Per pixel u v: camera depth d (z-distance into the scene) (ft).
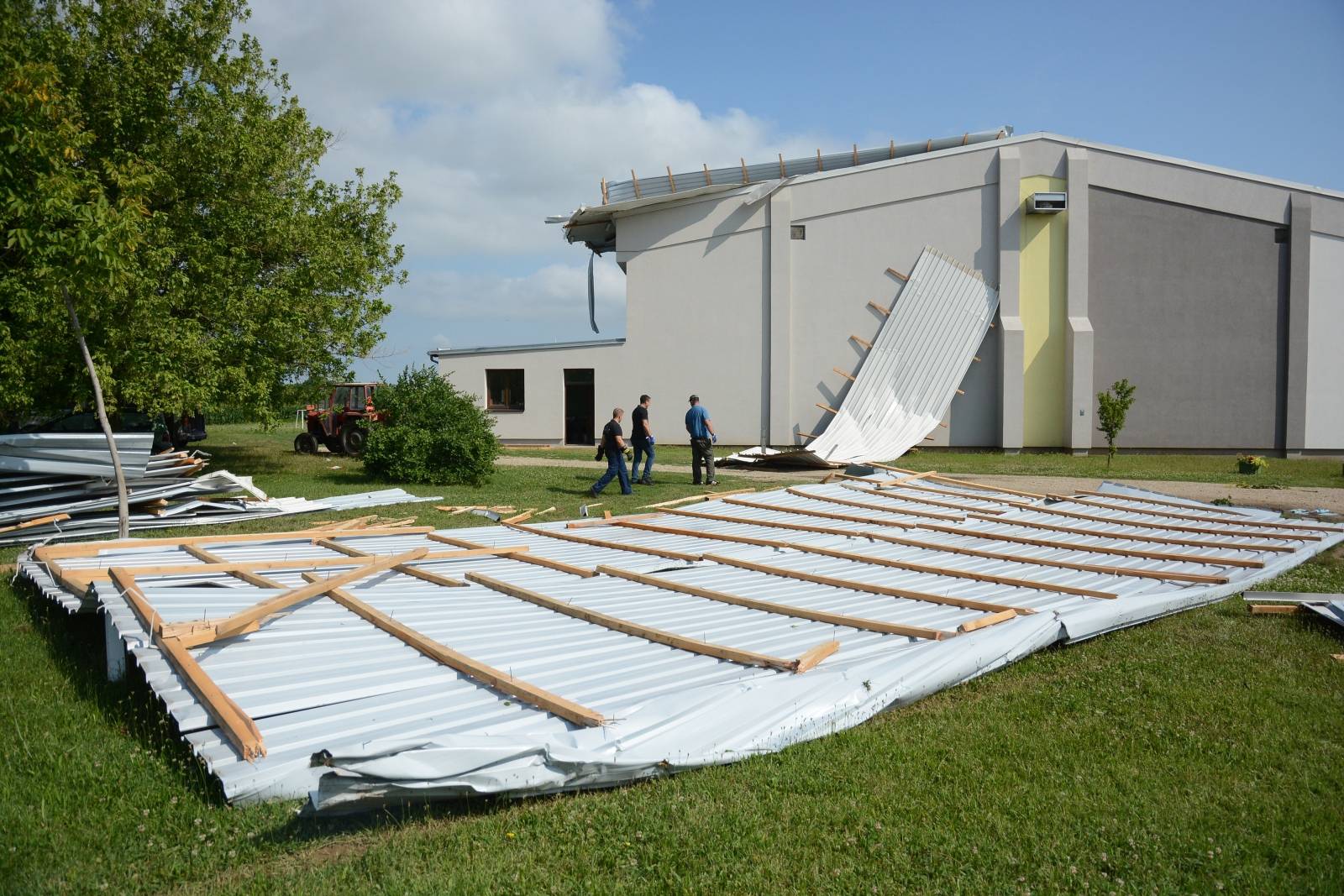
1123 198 82.17
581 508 40.50
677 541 30.71
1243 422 83.20
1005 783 12.66
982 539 32.07
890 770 13.00
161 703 14.66
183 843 10.58
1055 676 17.80
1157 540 32.12
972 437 83.56
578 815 11.38
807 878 10.09
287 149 59.26
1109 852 10.80
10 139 25.77
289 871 10.11
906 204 82.02
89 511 33.27
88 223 25.66
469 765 10.98
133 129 49.16
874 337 82.02
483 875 9.90
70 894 9.54
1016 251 81.30
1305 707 15.99
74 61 46.37
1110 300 82.33
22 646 18.62
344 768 10.15
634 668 15.40
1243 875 10.32
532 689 13.48
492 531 32.86
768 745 13.42
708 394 84.33
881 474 50.70
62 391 41.27
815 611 19.51
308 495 45.37
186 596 17.92
